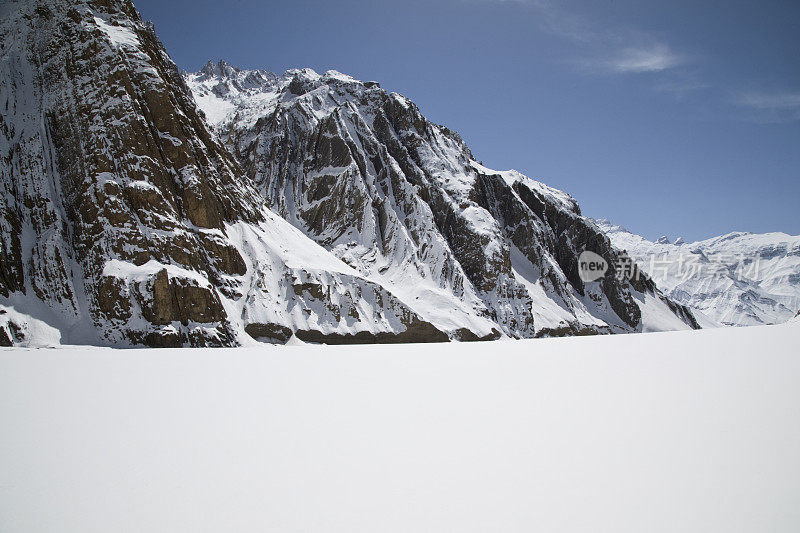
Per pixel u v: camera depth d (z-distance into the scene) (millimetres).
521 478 9469
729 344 26375
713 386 16219
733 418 12562
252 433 12578
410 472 9898
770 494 8492
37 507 8578
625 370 19828
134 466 10445
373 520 7977
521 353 27156
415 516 8086
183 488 9320
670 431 11797
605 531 7457
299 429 12852
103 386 19125
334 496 8875
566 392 16266
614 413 13453
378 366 23688
